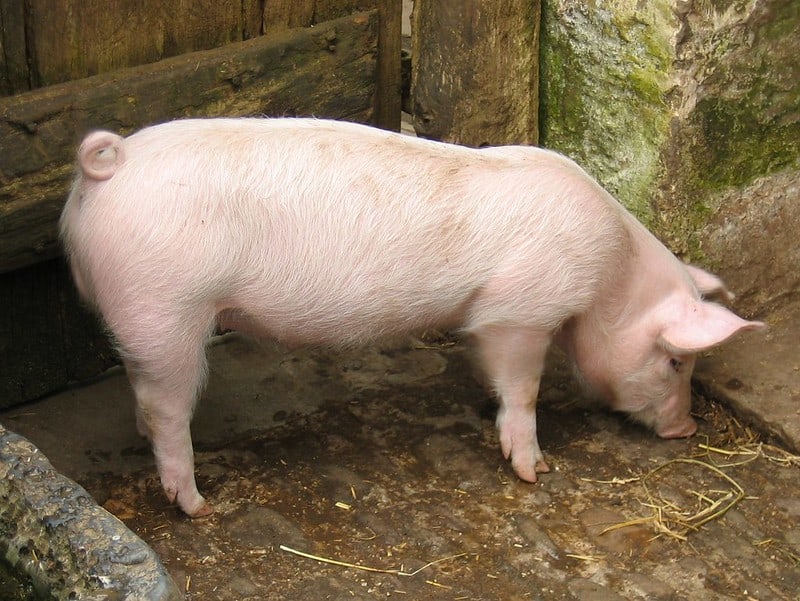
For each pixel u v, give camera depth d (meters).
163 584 2.44
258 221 2.93
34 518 2.53
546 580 2.99
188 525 3.06
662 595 2.96
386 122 3.58
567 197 3.06
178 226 2.89
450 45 3.45
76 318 3.32
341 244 2.97
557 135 3.54
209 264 2.91
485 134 3.48
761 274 3.50
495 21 3.40
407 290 3.02
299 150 2.97
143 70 3.17
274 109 3.33
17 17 3.05
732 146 3.40
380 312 3.03
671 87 3.31
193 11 3.22
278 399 3.38
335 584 2.96
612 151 3.45
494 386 3.17
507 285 3.05
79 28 3.12
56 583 2.48
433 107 3.52
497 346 3.11
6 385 3.29
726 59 3.32
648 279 3.16
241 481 3.16
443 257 3.02
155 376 2.95
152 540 3.02
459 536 3.07
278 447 3.26
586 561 3.03
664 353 3.19
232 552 3.01
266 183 2.94
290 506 3.12
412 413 3.36
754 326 3.10
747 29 3.31
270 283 2.97
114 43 3.16
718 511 3.14
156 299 2.90
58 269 3.26
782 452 3.27
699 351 3.13
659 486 3.20
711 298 3.42
